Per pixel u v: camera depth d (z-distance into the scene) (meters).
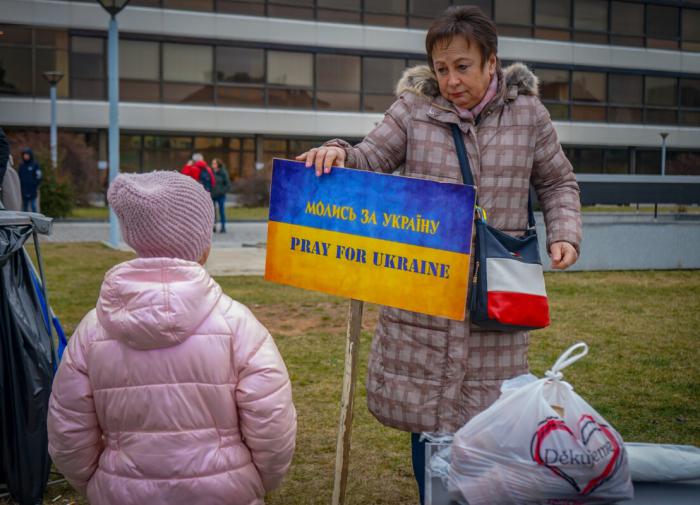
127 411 1.93
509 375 2.70
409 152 2.71
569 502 1.83
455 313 2.36
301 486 3.48
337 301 8.17
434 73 2.74
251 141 33.97
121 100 31.41
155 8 31.34
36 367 3.20
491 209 2.66
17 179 3.72
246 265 11.19
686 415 4.47
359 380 5.19
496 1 35.75
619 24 37.72
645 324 7.11
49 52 30.22
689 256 11.23
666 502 1.91
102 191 28.02
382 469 3.68
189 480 1.93
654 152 39.47
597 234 10.96
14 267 3.26
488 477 1.84
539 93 2.79
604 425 1.86
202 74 32.41
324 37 33.56
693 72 39.00
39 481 3.22
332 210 2.47
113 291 1.90
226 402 1.96
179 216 1.96
